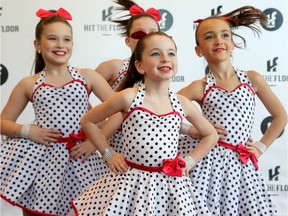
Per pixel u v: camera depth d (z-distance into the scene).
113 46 3.87
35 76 2.97
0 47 3.86
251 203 2.79
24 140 2.91
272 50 3.86
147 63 2.54
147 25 3.22
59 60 2.92
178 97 2.63
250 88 2.92
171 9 3.86
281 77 3.87
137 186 2.49
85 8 3.86
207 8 3.85
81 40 3.87
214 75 2.93
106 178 2.58
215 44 2.89
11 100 2.96
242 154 2.82
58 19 2.97
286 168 3.88
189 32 3.86
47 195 2.82
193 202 2.54
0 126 2.96
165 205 2.49
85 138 2.91
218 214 2.76
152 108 2.56
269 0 3.84
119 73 3.30
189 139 2.88
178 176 2.51
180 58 3.88
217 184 2.78
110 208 2.44
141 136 2.52
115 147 3.03
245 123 2.86
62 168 2.86
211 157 2.81
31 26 3.86
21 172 2.84
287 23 3.84
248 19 3.14
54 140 2.87
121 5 3.83
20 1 3.85
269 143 2.99
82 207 2.54
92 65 3.88
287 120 3.23
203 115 2.91
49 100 2.90
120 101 2.55
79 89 2.94
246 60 3.87
